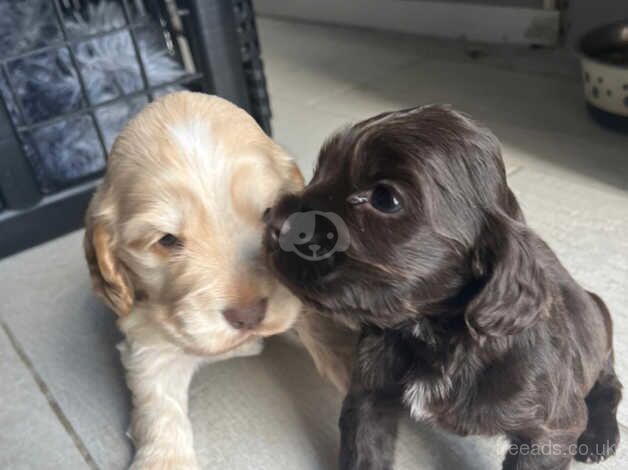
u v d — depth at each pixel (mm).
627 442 288
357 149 210
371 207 207
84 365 369
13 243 480
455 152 206
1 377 365
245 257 260
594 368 260
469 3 806
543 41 756
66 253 479
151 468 287
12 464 310
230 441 311
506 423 231
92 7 495
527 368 226
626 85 520
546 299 212
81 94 490
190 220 260
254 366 357
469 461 289
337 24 967
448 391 236
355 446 261
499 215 210
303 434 311
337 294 210
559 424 236
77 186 497
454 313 227
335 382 321
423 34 868
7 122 450
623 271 385
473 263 214
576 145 536
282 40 923
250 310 255
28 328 403
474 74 713
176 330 269
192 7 491
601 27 604
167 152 268
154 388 307
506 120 595
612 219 435
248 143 282
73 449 315
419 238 205
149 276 281
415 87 698
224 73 520
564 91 643
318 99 696
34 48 473
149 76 515
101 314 410
